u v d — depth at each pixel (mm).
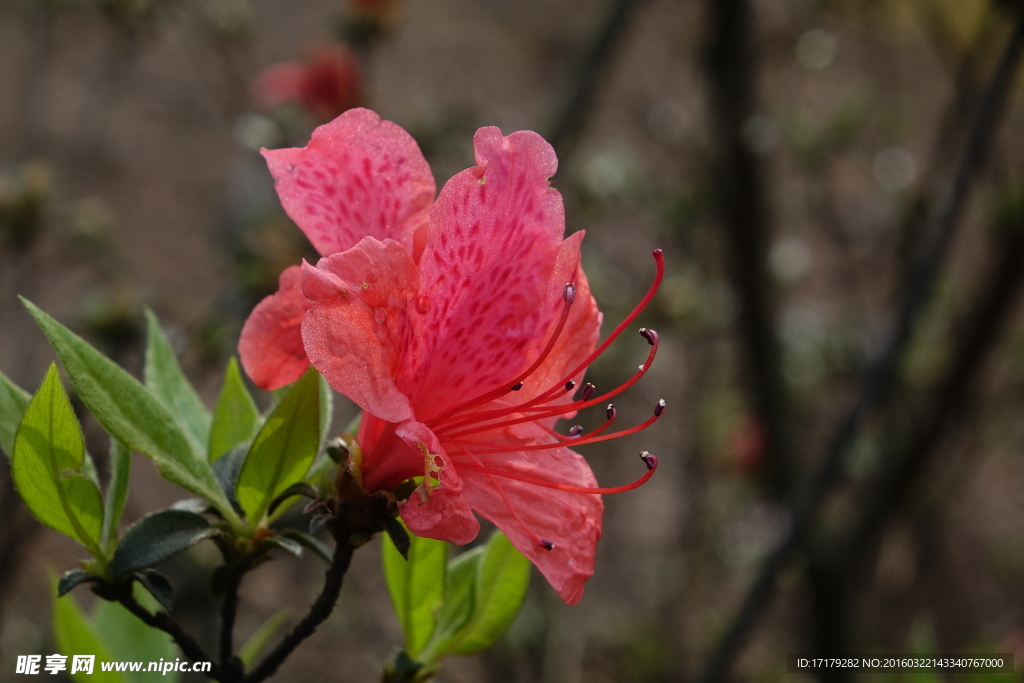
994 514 8023
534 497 1773
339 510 1620
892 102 7344
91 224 5324
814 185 7727
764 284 5047
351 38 5891
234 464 1804
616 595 6926
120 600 1652
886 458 5184
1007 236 4355
